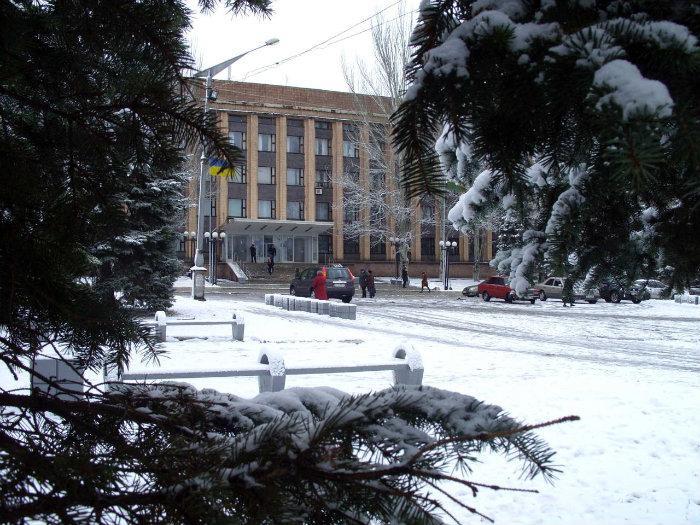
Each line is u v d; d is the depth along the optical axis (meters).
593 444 6.30
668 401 8.32
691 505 4.78
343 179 52.84
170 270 18.69
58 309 1.82
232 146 1.94
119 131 1.96
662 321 25.50
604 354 14.57
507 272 3.21
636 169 1.05
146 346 2.07
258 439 1.40
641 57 1.30
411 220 48.81
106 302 1.95
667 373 11.41
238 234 56.91
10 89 2.02
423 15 1.66
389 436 1.51
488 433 1.35
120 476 1.36
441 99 1.59
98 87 2.04
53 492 1.23
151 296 17.94
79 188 2.01
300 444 1.37
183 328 17.44
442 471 1.45
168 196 16.98
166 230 18.03
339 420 1.46
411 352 7.41
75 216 1.91
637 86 1.10
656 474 5.46
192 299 28.55
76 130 1.96
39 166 1.99
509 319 25.06
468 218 3.45
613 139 1.08
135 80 1.95
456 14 1.69
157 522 1.24
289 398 1.97
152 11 1.97
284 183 56.22
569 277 3.05
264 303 29.03
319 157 57.47
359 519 1.38
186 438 1.67
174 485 1.31
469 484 1.35
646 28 1.27
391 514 1.36
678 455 6.00
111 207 2.04
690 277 3.02
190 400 1.83
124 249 16.62
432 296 40.53
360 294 41.88
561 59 1.33
